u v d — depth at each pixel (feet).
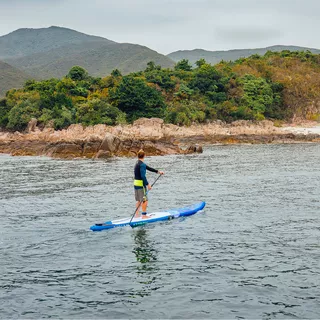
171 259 36.96
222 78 323.16
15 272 34.73
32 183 85.40
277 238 42.50
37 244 42.24
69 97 278.05
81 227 48.62
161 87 311.27
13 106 283.38
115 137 149.28
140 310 27.78
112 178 91.25
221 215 53.06
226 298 29.19
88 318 26.96
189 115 269.64
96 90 300.61
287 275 32.83
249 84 321.93
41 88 305.73
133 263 36.27
